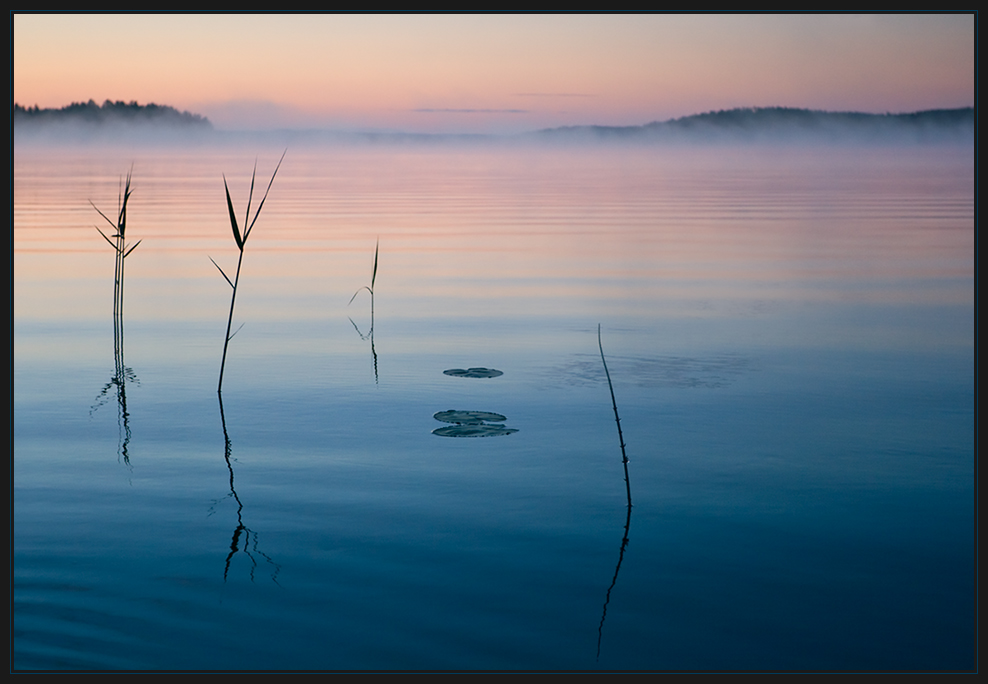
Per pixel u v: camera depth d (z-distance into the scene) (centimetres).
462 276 1409
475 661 342
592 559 424
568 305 1155
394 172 5559
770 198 3172
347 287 1300
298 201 3047
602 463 555
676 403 691
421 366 820
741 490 511
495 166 6669
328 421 647
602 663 341
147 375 786
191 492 511
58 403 695
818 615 375
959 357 850
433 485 520
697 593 393
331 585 399
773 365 820
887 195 3250
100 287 1283
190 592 392
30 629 361
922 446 588
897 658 345
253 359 848
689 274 1422
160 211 2556
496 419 643
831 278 1369
